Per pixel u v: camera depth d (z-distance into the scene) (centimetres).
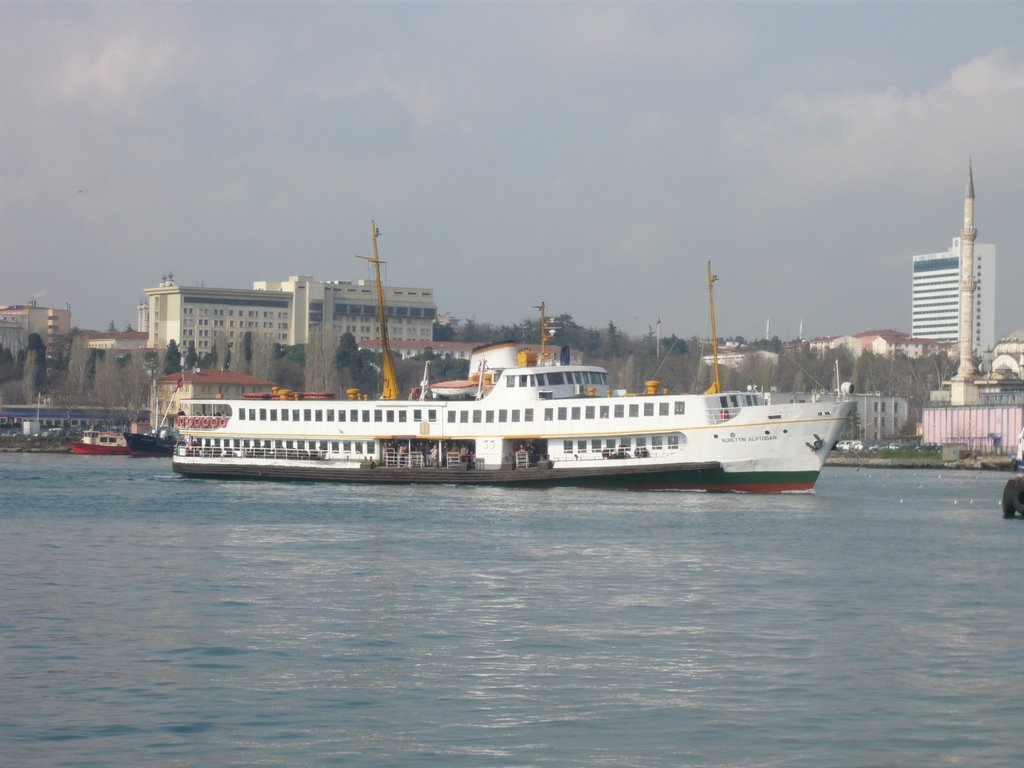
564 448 14788
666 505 13112
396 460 15700
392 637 6594
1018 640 6619
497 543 10175
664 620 7075
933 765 4594
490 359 15875
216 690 5544
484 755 4681
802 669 5966
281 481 16412
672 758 4659
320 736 4894
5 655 6153
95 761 4578
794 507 13138
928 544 10450
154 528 11288
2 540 10438
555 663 6056
